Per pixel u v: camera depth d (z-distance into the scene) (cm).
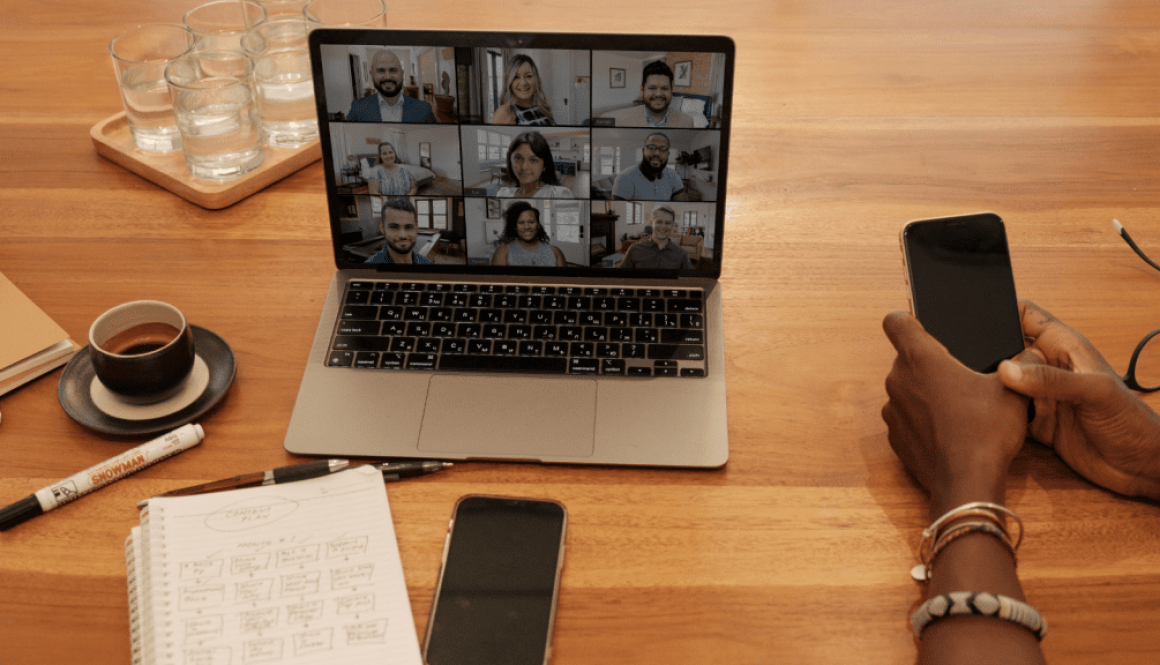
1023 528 73
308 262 101
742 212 108
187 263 101
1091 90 128
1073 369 80
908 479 79
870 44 138
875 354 90
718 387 84
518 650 65
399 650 65
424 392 83
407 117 87
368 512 74
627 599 69
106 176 114
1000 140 119
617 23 141
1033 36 140
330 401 82
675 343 87
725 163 88
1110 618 68
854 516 76
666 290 92
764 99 126
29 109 125
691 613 69
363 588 69
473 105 87
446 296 91
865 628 68
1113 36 140
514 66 85
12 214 107
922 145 119
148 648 65
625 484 78
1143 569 71
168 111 113
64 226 105
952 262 82
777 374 88
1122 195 110
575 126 87
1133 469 75
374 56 86
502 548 71
